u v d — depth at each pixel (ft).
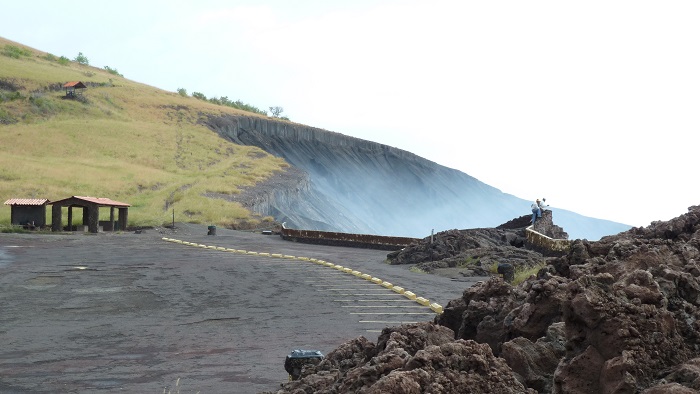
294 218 347.56
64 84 556.92
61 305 82.69
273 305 81.87
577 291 21.01
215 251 160.86
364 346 31.19
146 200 285.23
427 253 132.46
